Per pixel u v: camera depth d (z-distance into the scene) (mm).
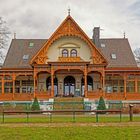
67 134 18984
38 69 55500
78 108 49594
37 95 54219
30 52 65312
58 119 30641
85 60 57688
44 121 28094
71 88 58656
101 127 22344
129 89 59406
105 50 65625
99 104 46750
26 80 59625
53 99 53438
